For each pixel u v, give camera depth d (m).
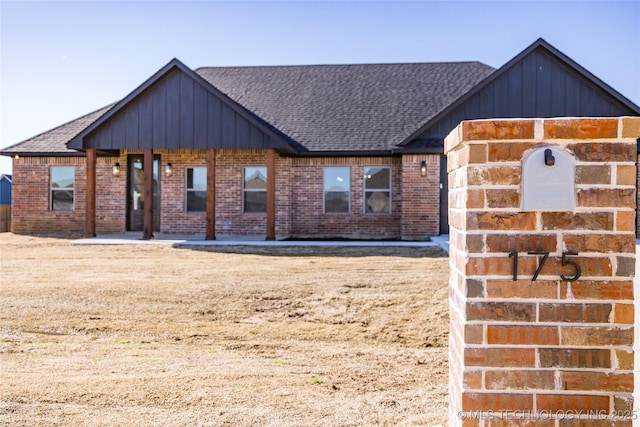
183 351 5.18
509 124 2.16
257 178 16.73
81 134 14.47
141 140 14.48
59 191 17.47
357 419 3.36
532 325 2.15
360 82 19.27
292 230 16.61
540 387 2.14
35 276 8.95
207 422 3.31
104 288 7.92
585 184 2.13
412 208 15.43
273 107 18.09
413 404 3.64
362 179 16.39
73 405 3.60
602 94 14.80
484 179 2.18
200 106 14.37
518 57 14.91
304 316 6.62
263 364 4.72
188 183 17.02
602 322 2.12
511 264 2.16
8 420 3.31
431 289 7.68
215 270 9.59
